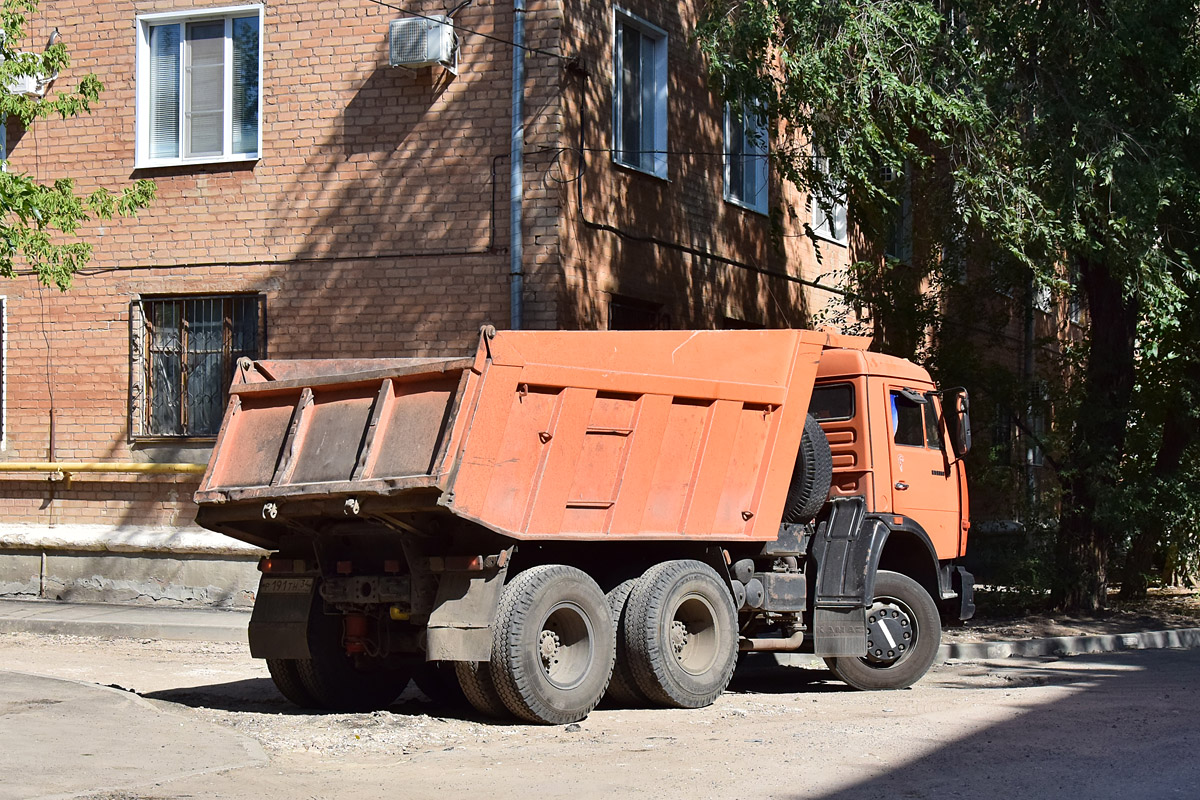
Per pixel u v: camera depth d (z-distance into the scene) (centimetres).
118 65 1695
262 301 1622
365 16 1599
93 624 1485
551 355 926
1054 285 1495
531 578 909
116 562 1677
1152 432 1922
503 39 1548
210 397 1661
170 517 1667
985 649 1408
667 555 1023
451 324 1544
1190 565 2128
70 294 1700
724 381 1038
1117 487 1716
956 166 1495
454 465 863
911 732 863
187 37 1686
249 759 762
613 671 985
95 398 1691
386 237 1577
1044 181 1430
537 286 1510
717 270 1819
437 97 1567
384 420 912
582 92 1554
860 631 1095
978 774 723
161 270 1662
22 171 1720
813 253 2080
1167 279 1451
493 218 1538
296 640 991
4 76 1416
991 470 1733
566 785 705
